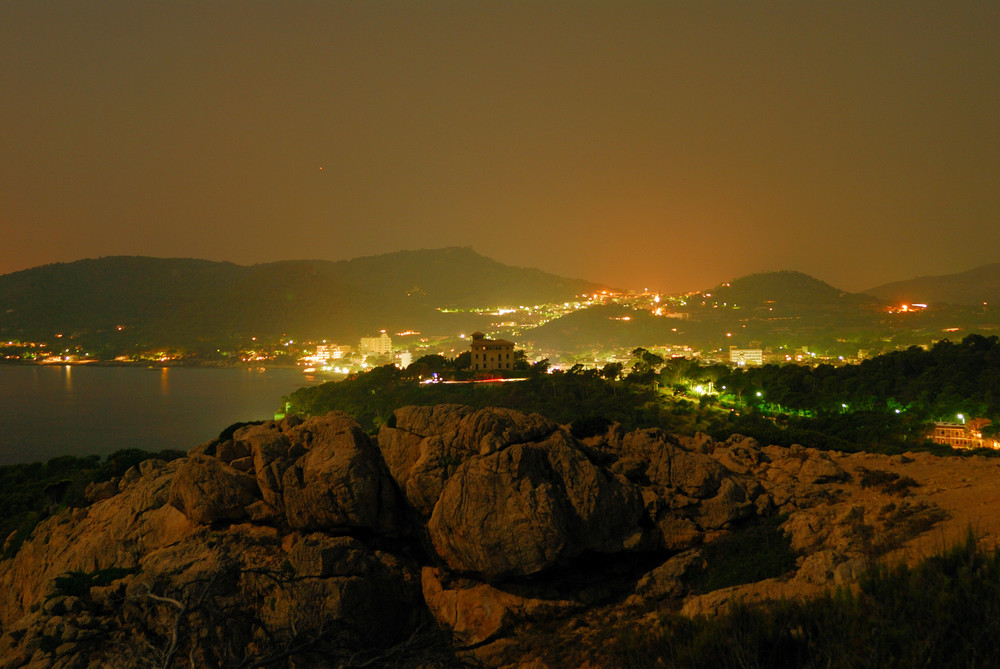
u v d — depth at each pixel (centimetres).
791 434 3120
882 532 1747
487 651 1678
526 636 1716
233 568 1261
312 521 1975
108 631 1702
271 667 1396
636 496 1964
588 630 1695
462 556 1830
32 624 1917
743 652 1166
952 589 1217
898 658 1105
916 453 2662
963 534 1584
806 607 1304
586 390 12400
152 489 2397
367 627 1806
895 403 9812
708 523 1992
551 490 1841
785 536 1900
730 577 1773
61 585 1970
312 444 2212
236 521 2122
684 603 1683
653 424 9775
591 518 1859
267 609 1786
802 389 11744
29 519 3406
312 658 1462
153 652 1222
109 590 1897
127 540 2255
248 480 2156
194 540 2066
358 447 2062
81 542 2481
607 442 2269
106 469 3622
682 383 13325
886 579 1315
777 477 2259
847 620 1206
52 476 4884
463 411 2144
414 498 1973
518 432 1975
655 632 1423
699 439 2592
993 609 1147
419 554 2038
